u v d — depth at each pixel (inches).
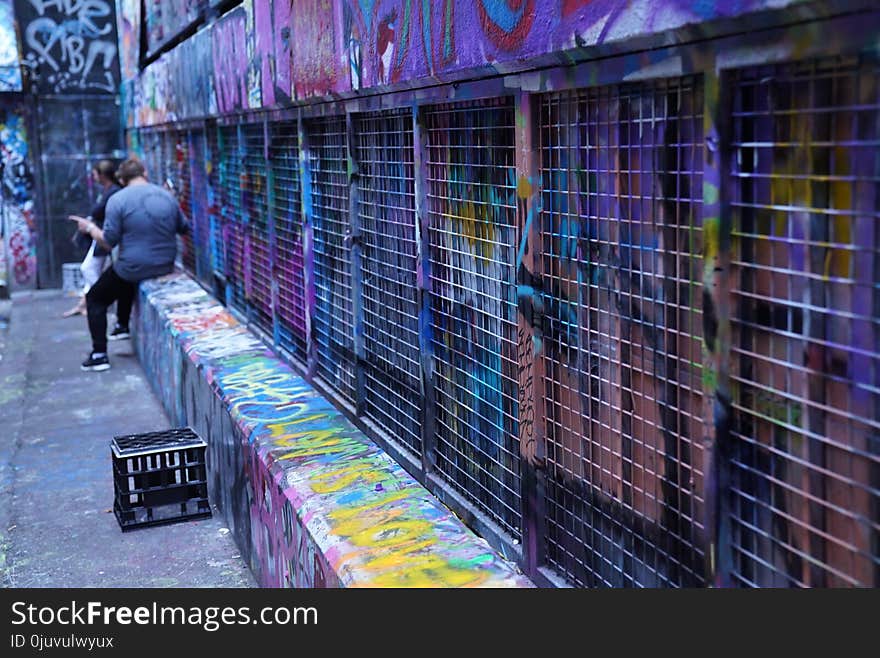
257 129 236.5
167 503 204.7
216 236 306.5
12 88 535.2
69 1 548.7
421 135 132.5
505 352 114.7
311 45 171.3
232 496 190.7
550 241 102.4
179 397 261.4
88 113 560.7
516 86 103.5
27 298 537.0
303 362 210.8
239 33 232.1
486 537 122.3
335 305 182.7
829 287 65.8
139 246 353.7
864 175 62.0
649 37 77.0
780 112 68.5
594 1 83.7
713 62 73.2
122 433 279.9
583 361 97.9
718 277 74.6
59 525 207.9
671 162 81.7
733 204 73.5
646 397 87.8
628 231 88.6
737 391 75.4
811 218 66.7
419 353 140.4
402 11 127.8
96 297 355.6
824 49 63.0
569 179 97.7
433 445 139.8
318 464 150.9
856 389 64.1
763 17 65.5
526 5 95.6
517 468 114.0
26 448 267.7
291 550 140.2
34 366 369.4
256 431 170.6
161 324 291.7
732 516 77.2
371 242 161.2
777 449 71.7
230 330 263.4
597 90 91.5
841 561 66.8
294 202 206.8
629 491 92.0
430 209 133.9
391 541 119.3
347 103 159.8
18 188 554.9
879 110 60.6
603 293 93.4
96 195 567.5
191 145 343.3
